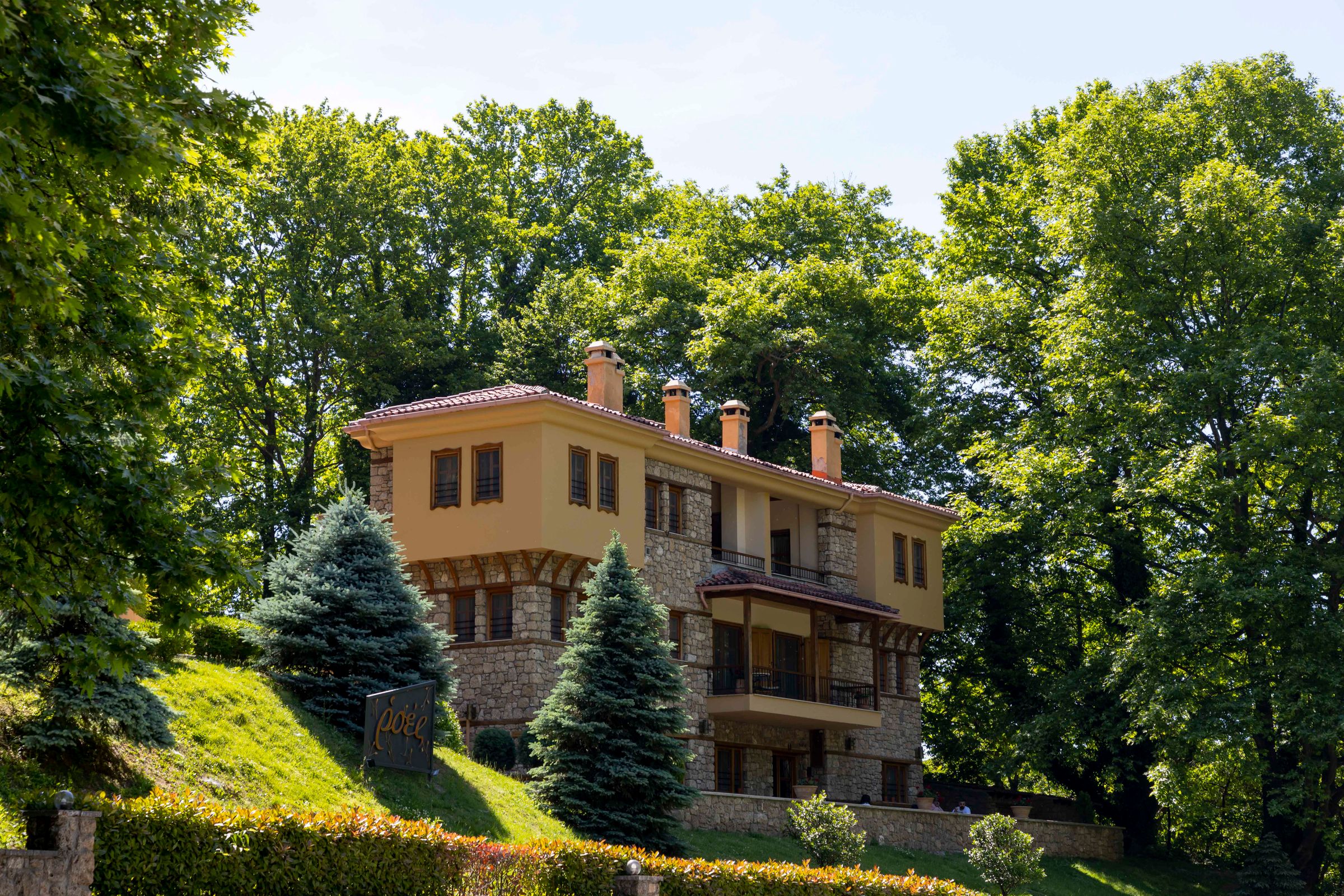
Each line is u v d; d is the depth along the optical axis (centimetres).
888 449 5997
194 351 1633
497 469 3656
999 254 5506
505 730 3381
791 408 5738
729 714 4044
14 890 1326
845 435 5469
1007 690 5350
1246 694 3934
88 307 1502
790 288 5534
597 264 6588
